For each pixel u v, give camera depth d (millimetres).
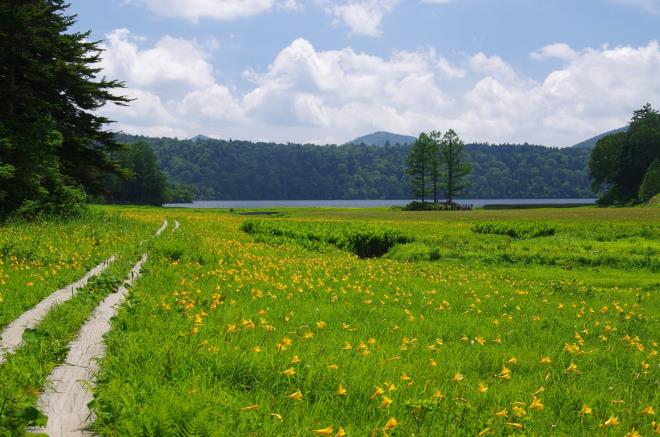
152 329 7059
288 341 5922
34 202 27844
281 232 32875
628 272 21875
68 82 33938
